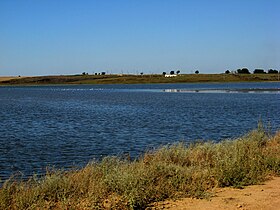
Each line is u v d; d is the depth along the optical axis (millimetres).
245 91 107000
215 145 15359
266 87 135125
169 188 9961
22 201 8734
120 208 8656
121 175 10031
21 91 135375
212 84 189000
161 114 45469
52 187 9719
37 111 51750
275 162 12625
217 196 9727
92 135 28375
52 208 8656
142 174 10156
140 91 122750
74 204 8648
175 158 13367
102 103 67625
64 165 18203
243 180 10875
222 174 10883
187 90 122625
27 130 31703
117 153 21109
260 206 8914
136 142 25078
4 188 9531
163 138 26828
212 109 52062
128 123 36156
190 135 28359
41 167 17797
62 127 33531
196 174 11195
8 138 27172
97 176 10805
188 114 45188
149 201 9219
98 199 8891
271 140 17906
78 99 81250
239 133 29203
